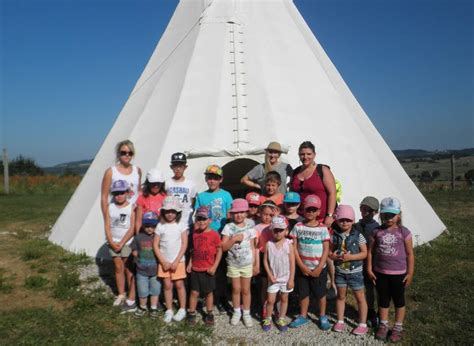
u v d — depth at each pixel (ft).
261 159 18.86
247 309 13.56
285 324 13.08
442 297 15.15
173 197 13.76
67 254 20.44
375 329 13.08
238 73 20.94
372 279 12.74
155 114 21.13
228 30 22.07
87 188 22.40
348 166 20.48
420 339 12.21
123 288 15.11
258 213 14.79
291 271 13.04
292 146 19.60
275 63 21.76
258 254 13.71
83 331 12.91
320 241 13.01
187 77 20.85
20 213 37.58
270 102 20.25
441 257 19.89
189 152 18.52
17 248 23.31
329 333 12.87
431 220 24.08
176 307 14.82
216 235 13.61
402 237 12.44
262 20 22.99
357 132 21.97
